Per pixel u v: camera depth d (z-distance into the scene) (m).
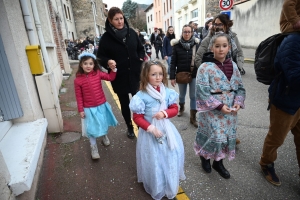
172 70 3.62
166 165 1.96
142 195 2.14
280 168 2.44
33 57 3.01
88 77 2.64
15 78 2.64
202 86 2.05
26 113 2.78
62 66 8.92
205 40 2.88
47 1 7.32
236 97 2.10
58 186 2.32
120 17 2.76
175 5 23.77
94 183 2.35
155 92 1.94
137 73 3.01
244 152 2.78
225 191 2.16
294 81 1.67
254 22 11.99
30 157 2.01
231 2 6.61
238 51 2.77
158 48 11.59
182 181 2.33
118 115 4.22
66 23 17.84
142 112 1.94
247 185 2.22
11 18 2.57
